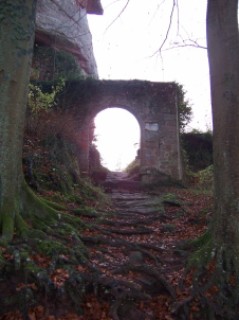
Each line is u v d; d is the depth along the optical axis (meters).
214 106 6.04
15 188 6.03
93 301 5.01
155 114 15.63
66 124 12.12
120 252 6.35
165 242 7.26
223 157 5.93
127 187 14.31
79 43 18.89
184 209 9.84
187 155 18.12
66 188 9.59
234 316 5.15
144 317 5.00
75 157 12.44
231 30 5.93
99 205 9.70
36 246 5.43
